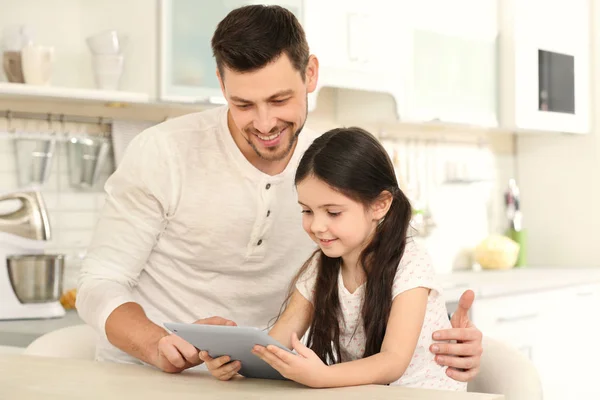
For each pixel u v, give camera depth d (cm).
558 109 421
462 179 429
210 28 290
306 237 192
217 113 187
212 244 184
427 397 116
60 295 274
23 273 265
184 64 285
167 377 139
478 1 391
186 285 188
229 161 181
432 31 366
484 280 361
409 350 149
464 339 156
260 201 182
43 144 293
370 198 154
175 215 182
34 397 118
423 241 417
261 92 153
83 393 121
